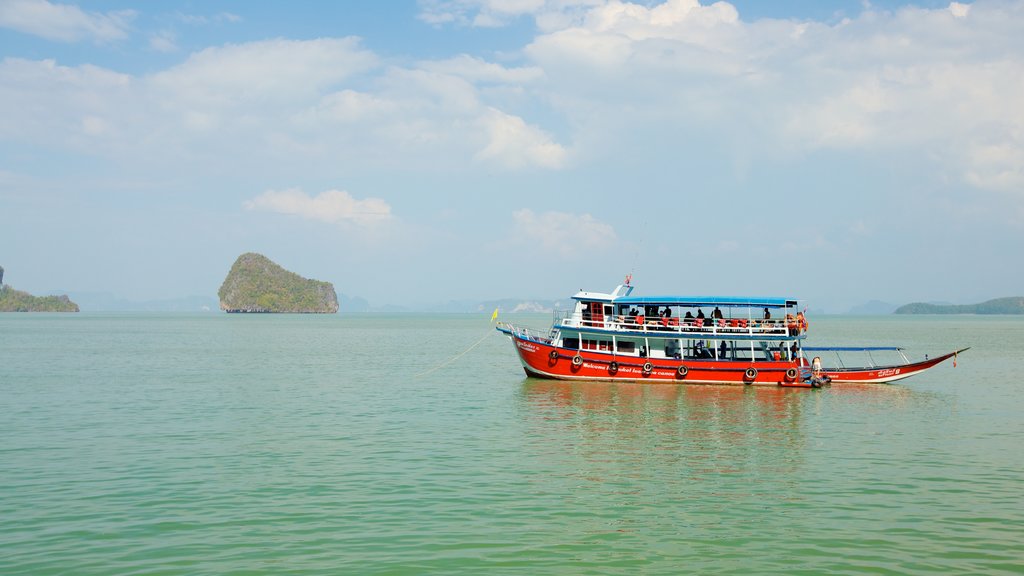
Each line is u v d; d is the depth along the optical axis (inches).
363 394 1786.4
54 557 674.8
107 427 1316.4
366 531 749.3
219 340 4493.1
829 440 1241.4
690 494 894.4
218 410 1520.7
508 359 2970.0
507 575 641.6
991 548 714.8
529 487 919.7
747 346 1975.9
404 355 3201.3
